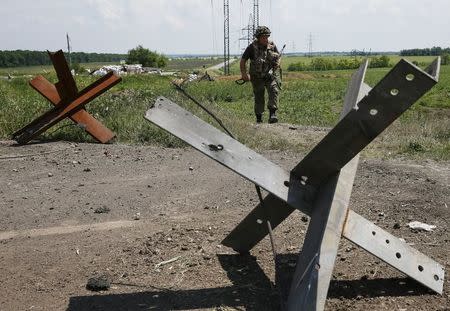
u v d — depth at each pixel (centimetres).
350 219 289
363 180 599
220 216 468
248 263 357
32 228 450
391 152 789
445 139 946
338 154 264
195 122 266
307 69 9631
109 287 327
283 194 275
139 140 838
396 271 344
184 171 641
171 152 748
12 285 336
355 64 9869
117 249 391
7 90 1514
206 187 568
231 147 270
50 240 418
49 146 786
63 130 860
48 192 558
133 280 336
